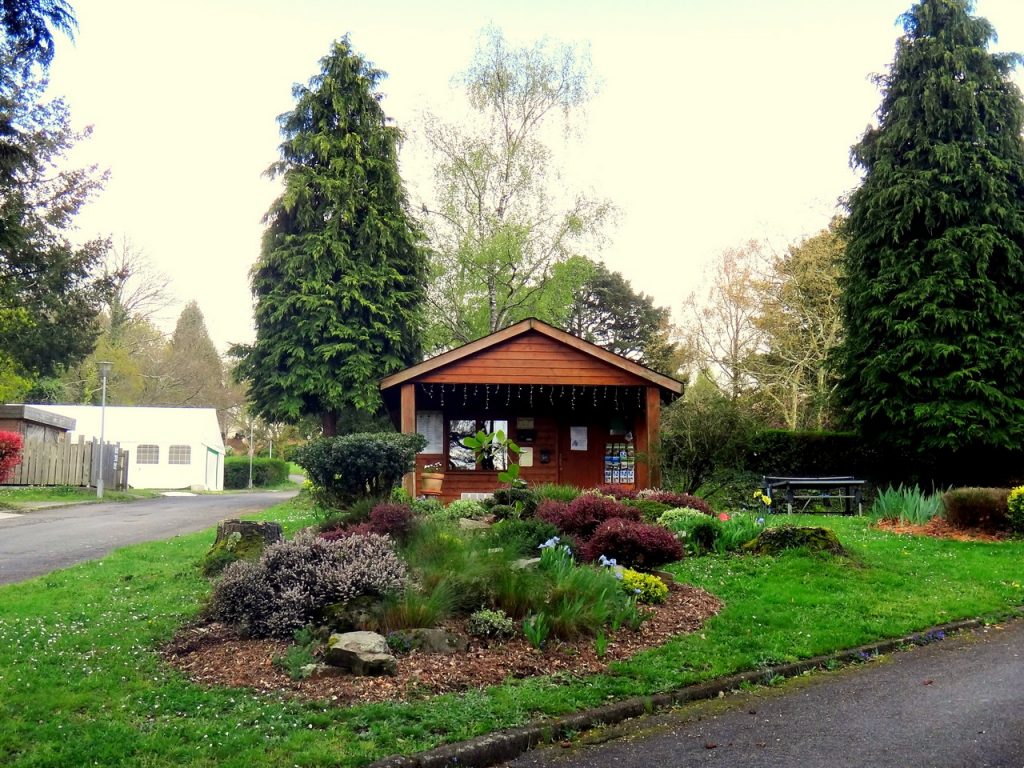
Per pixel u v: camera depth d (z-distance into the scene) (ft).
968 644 26.68
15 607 27.43
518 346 63.52
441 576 25.96
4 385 106.52
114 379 179.93
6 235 55.11
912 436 69.10
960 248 69.97
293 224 90.43
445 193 107.04
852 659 24.79
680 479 62.85
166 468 138.31
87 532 52.60
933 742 17.88
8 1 26.09
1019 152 73.26
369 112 94.22
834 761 16.90
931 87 73.15
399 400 73.67
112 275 122.62
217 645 22.98
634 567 32.27
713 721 19.53
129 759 15.69
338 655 20.95
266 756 16.01
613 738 18.47
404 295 91.91
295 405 86.22
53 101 114.52
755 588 31.89
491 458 69.97
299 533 29.68
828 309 107.65
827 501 63.87
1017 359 66.80
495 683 20.67
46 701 18.57
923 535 45.96
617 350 165.37
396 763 16.03
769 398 116.98
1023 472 70.64
